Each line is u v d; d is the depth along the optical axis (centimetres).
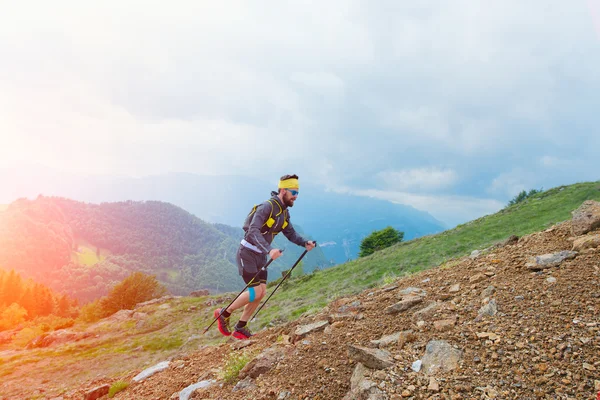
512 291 398
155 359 2650
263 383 378
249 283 499
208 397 394
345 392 323
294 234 515
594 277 368
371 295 582
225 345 612
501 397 261
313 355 404
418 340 367
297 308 2639
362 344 394
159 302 5319
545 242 532
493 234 3444
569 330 307
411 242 4544
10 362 2905
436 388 284
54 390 1998
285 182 492
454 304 419
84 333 3875
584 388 246
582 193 3822
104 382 709
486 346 321
